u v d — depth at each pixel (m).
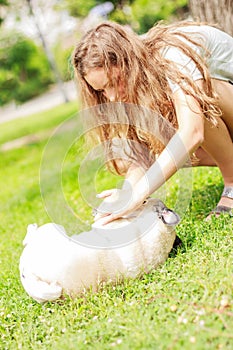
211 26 3.27
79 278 2.79
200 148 3.58
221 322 2.20
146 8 10.15
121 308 2.58
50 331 2.61
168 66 2.88
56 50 17.84
